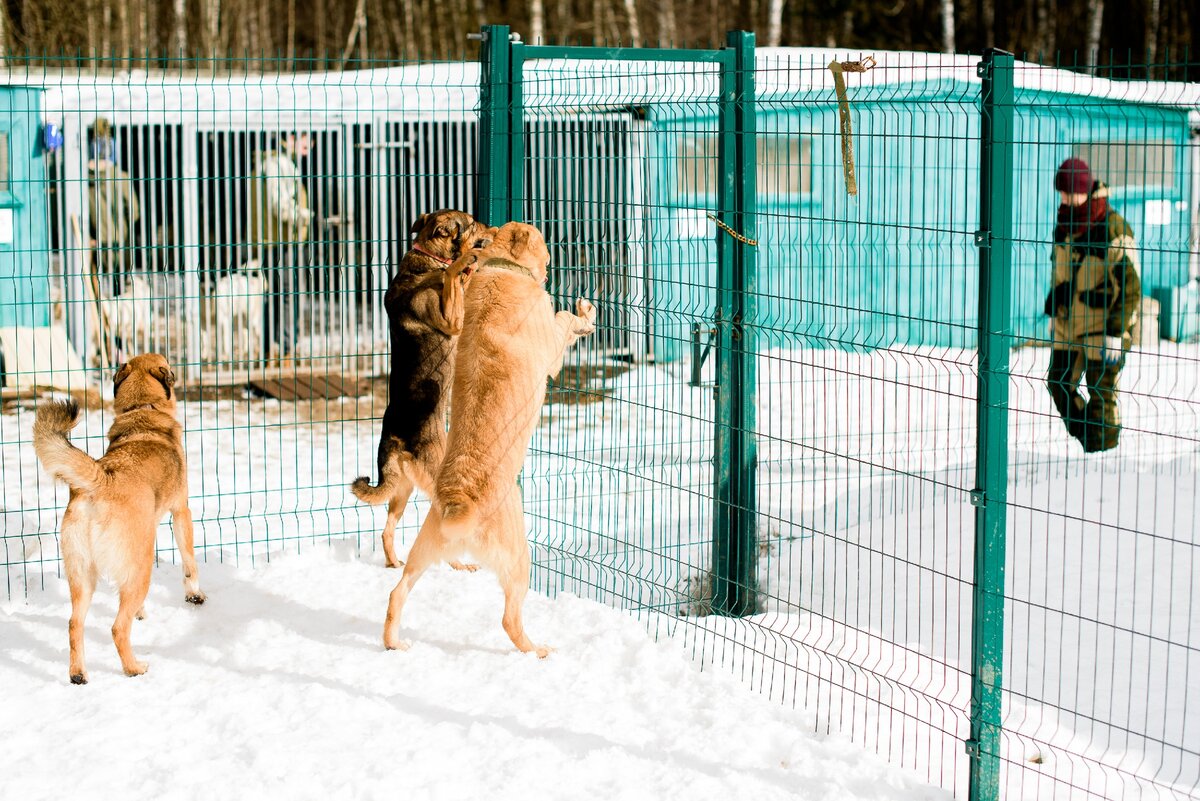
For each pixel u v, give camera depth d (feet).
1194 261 44.42
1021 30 91.61
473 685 15.66
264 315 40.73
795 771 13.34
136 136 41.39
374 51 96.37
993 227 12.01
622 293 21.71
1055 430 30.58
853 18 96.78
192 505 24.49
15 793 12.94
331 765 13.51
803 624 17.53
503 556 16.06
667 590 18.80
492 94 19.35
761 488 25.50
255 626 17.51
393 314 19.70
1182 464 26.43
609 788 13.05
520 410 16.52
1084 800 12.78
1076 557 20.03
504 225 17.94
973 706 12.58
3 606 18.22
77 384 36.73
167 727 14.49
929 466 27.04
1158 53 83.71
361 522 23.12
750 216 17.47
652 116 33.55
